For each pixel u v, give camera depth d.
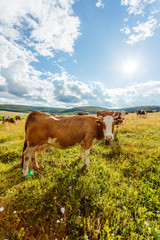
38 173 3.91
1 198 2.80
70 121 4.25
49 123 3.90
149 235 2.03
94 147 6.16
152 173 3.79
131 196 2.78
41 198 2.80
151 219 2.37
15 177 3.70
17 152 5.34
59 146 4.31
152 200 2.74
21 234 2.02
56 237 2.02
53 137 4.02
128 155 5.07
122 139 7.24
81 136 4.42
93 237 1.88
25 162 3.85
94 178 3.44
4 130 10.86
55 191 3.05
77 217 2.21
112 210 2.40
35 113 4.08
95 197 2.75
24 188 3.19
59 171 3.98
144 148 5.49
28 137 3.92
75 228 2.07
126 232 2.03
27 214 2.42
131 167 4.16
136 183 3.39
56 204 2.62
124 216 2.27
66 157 5.12
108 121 4.38
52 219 2.24
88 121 4.52
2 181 3.51
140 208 2.47
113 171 3.91
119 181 3.45
